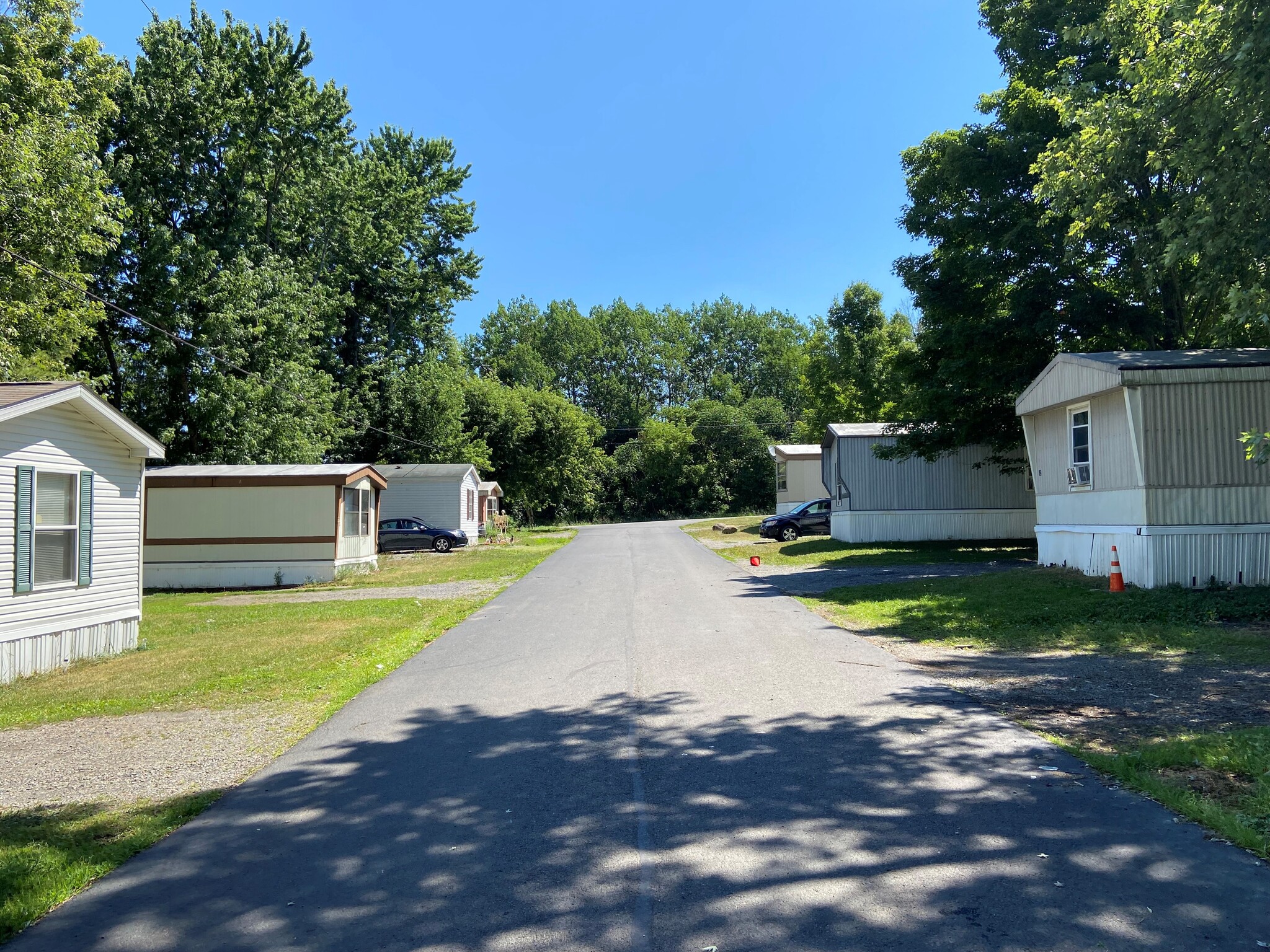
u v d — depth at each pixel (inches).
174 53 1165.7
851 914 142.1
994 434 898.1
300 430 1256.8
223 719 306.8
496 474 2268.7
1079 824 177.8
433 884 160.6
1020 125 792.9
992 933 133.9
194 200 1202.0
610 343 3528.5
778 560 929.5
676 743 249.0
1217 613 437.1
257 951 137.5
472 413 2242.9
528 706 303.3
